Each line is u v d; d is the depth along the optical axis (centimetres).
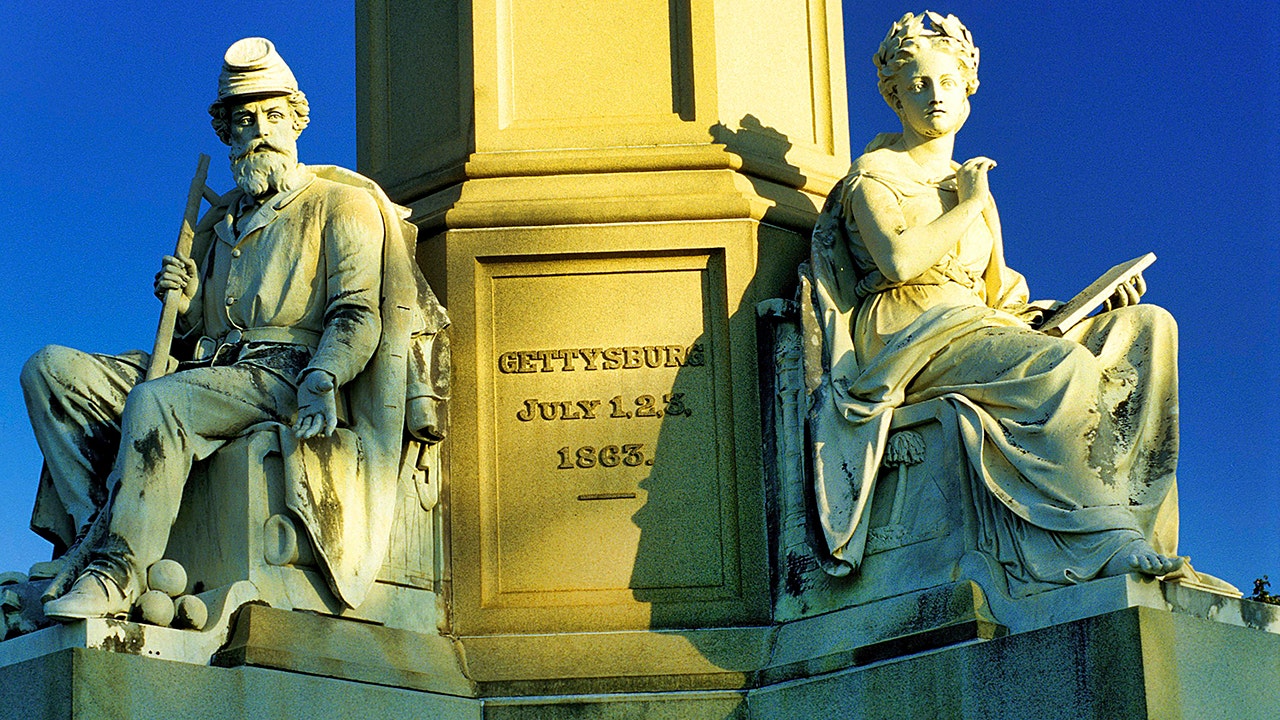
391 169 901
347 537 748
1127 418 775
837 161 912
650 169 862
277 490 742
